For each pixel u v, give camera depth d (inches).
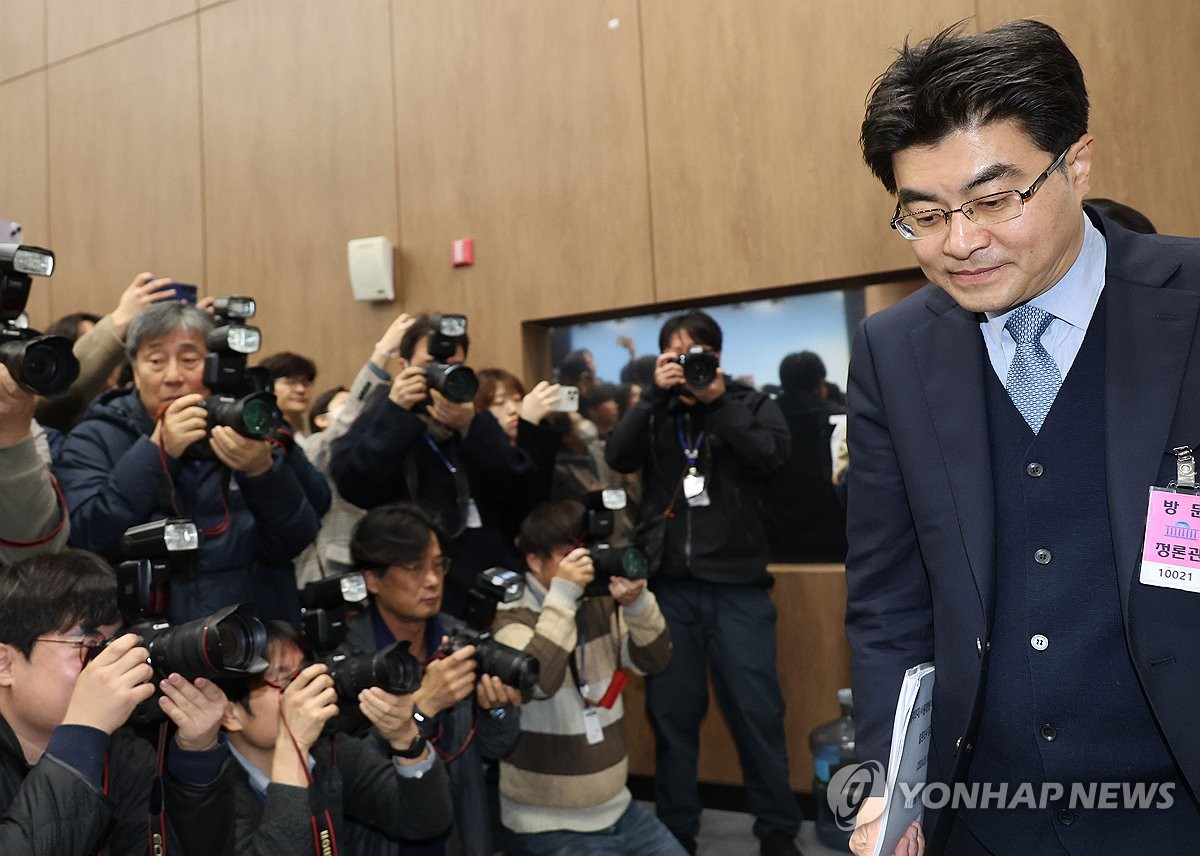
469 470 117.6
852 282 133.2
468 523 115.5
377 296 160.9
